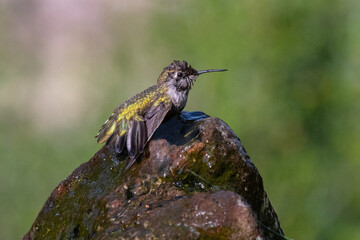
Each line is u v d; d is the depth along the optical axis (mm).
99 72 18812
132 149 7512
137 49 18172
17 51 21000
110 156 7766
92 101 18312
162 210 6211
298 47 13859
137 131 7742
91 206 7086
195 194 6250
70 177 7832
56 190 7754
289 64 13914
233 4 14484
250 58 14133
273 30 14086
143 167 7262
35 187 15992
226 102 14148
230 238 5871
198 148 7172
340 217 13016
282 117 13781
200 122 7539
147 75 17844
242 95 14062
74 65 19828
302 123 13727
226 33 14523
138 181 7129
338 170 13250
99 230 6668
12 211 15539
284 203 13367
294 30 13953
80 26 21094
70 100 18656
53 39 21188
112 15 20062
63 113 18266
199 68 14695
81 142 17109
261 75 14039
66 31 21125
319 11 13805
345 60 13641
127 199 6898
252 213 5949
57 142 17000
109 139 7898
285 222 13211
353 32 13617
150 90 8406
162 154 7281
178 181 7066
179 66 8602
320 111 13664
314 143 13625
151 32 17109
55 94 19031
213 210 5992
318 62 13836
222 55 14430
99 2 20891
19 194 15797
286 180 13531
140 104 8094
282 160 13641
